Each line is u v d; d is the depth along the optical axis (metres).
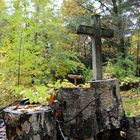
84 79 11.45
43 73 7.60
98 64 8.77
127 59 13.86
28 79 6.89
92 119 3.83
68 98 3.78
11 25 6.88
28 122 2.97
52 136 3.14
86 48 15.66
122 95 10.32
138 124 4.09
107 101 3.95
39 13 7.91
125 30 14.57
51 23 8.30
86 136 3.79
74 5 14.36
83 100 3.81
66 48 9.57
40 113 3.03
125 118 4.13
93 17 8.74
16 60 6.69
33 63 7.02
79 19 12.53
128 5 14.62
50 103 3.75
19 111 3.10
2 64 6.71
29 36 7.25
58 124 3.61
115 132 4.03
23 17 6.98
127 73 13.06
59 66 8.45
